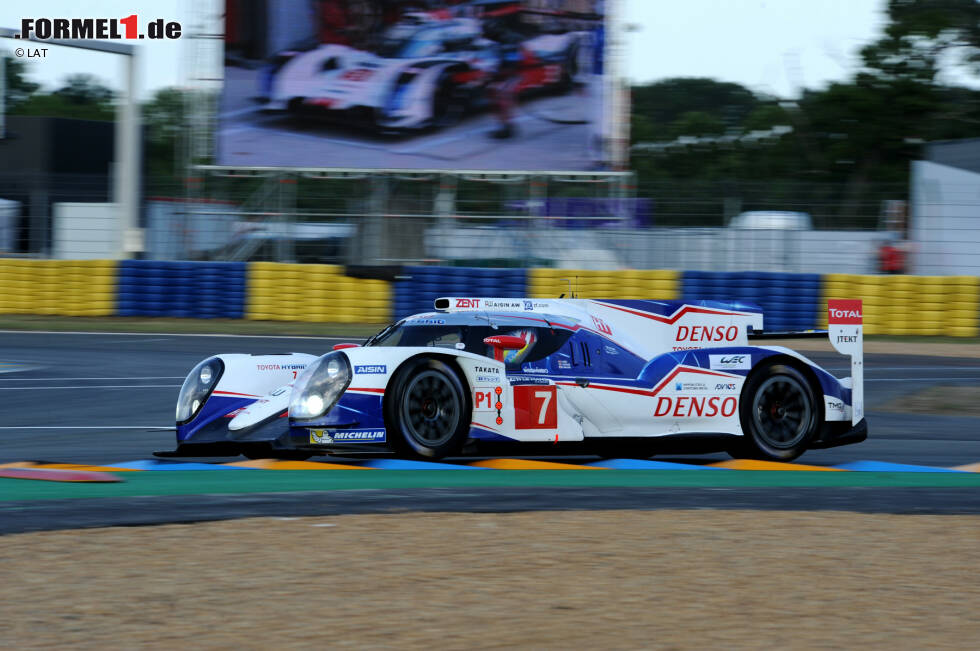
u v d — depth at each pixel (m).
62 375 38.62
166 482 18.42
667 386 20.61
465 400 19.45
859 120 100.06
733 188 67.75
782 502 17.12
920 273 62.31
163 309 60.91
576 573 12.28
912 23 99.31
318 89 67.62
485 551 13.25
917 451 24.58
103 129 86.62
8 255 67.38
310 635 10.09
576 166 66.88
